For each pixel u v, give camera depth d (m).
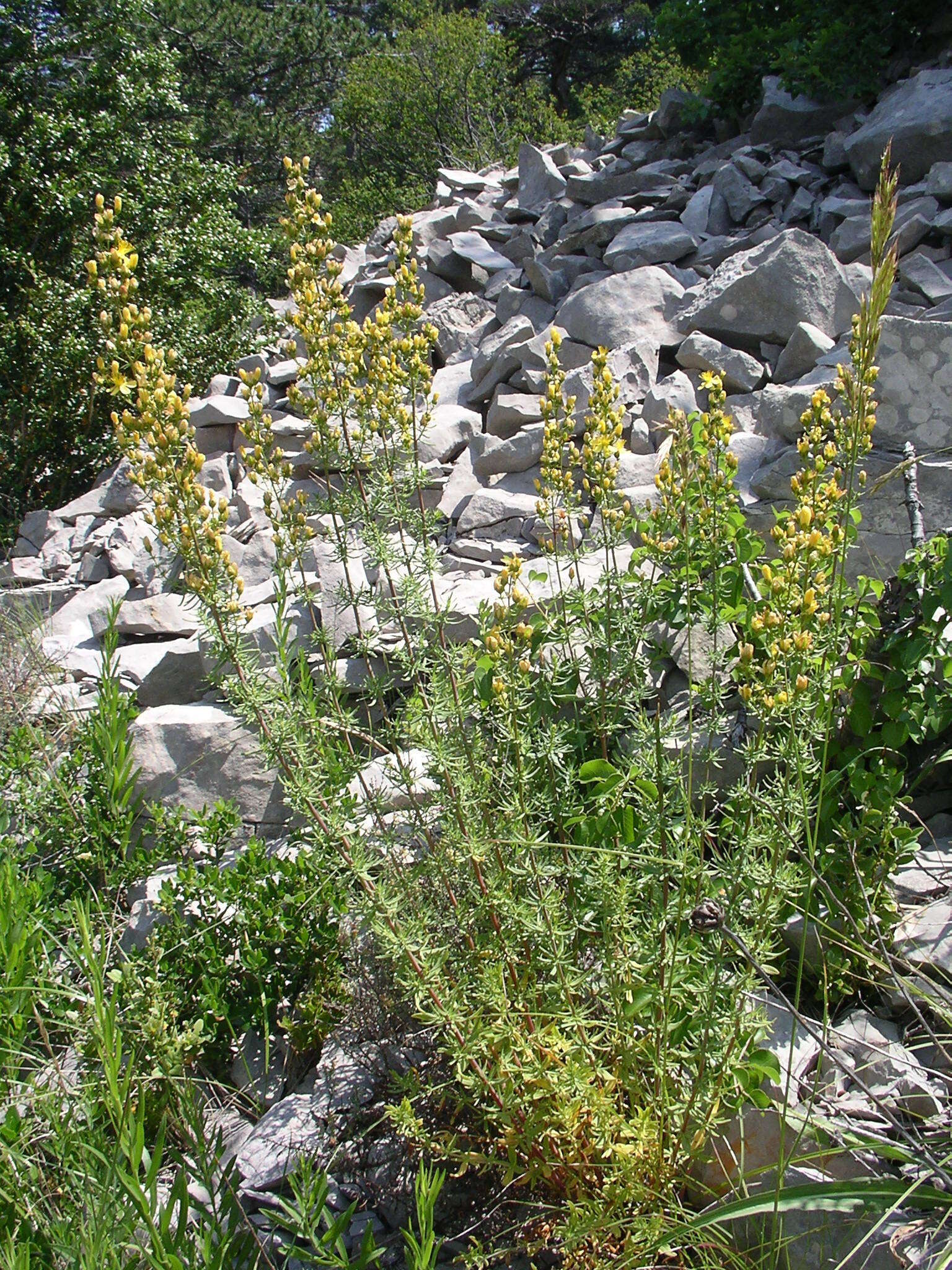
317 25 23.98
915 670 2.95
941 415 4.21
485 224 8.81
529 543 4.92
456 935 2.78
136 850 3.95
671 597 3.23
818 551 2.20
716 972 2.15
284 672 2.75
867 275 5.54
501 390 6.17
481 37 22.06
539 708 2.94
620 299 5.97
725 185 7.10
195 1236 2.20
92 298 10.35
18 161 10.89
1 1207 2.29
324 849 2.69
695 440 3.16
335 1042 3.02
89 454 10.89
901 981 2.44
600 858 2.37
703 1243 2.17
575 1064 2.21
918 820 2.87
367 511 3.09
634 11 27.02
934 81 6.41
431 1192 1.98
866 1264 2.10
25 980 2.95
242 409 6.95
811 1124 2.18
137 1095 2.66
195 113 14.01
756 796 2.23
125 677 5.45
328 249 3.06
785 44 7.56
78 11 11.60
